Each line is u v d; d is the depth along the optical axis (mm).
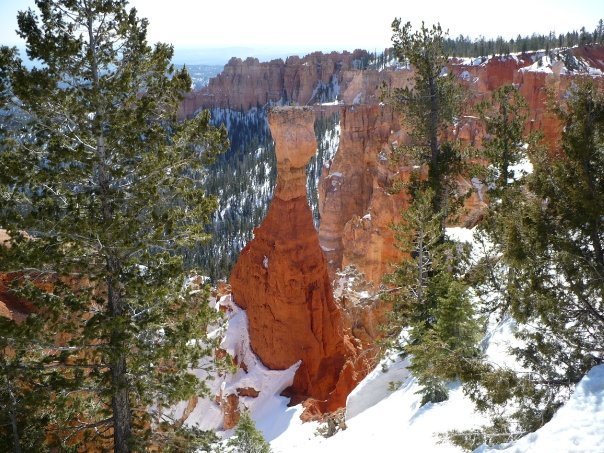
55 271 14148
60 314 14383
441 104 29625
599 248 12219
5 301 18719
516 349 14312
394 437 17000
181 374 15375
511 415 13461
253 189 128500
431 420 16844
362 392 24375
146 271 15594
